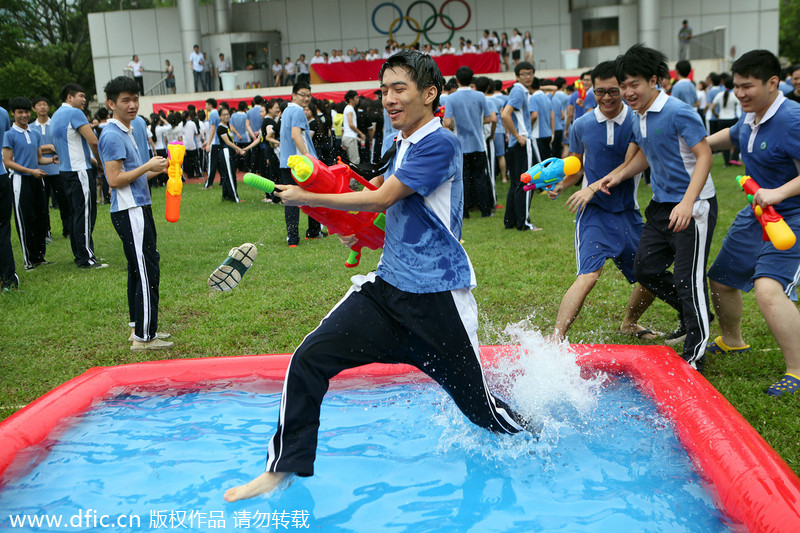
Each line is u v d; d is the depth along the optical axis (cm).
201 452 313
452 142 260
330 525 255
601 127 429
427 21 2662
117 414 356
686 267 389
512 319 511
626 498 266
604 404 345
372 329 270
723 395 360
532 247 734
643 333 470
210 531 252
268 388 388
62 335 522
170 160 398
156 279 482
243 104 1530
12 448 311
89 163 744
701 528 245
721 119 1395
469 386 280
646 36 2412
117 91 455
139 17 2764
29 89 3170
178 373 400
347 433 329
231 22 2736
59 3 3966
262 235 888
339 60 2544
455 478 286
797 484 246
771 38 2456
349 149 1174
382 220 284
